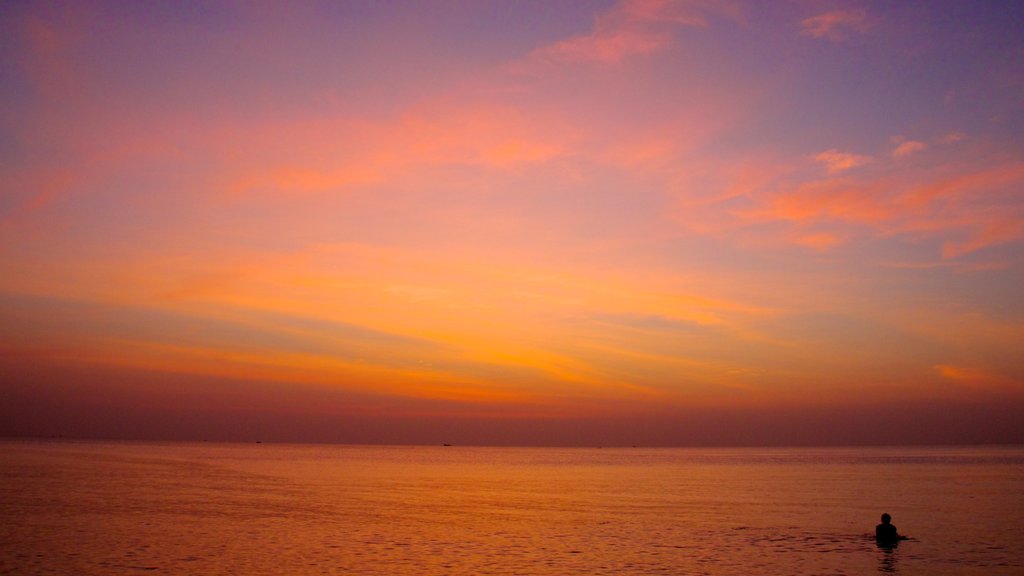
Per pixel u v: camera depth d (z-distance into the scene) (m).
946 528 48.56
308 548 38.25
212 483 83.75
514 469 146.75
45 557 34.38
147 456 169.75
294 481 91.44
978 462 184.62
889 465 166.62
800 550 39.47
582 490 84.19
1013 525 50.25
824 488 87.50
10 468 102.81
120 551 36.25
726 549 39.62
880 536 42.28
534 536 43.78
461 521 50.94
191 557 35.09
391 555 36.69
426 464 170.25
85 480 82.44
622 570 33.81
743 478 111.25
